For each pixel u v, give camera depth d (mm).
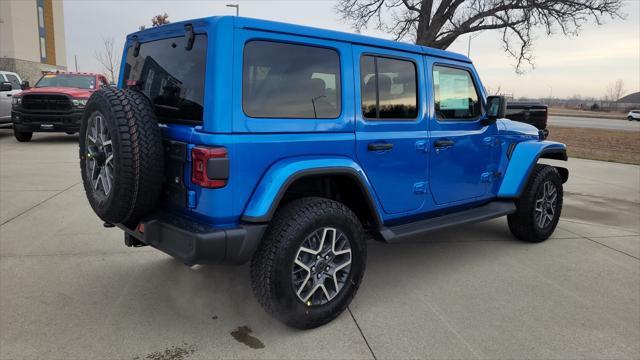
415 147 3697
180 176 2830
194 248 2625
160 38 3191
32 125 11852
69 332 2994
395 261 4488
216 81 2621
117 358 2727
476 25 18391
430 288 3846
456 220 4078
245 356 2787
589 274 4234
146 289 3658
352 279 3215
